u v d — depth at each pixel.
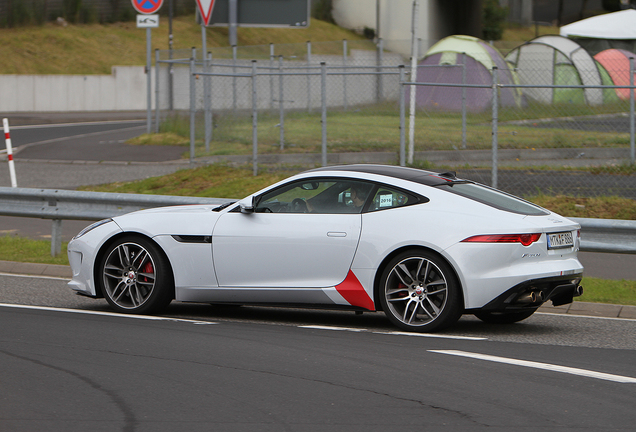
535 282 13.82
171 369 11.57
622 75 62.94
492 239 13.79
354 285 14.62
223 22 61.06
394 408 9.77
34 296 18.09
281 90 39.38
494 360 12.29
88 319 15.33
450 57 55.94
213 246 15.49
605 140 39.16
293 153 38.34
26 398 10.10
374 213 14.67
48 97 94.50
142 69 98.69
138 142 50.44
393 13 89.25
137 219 16.09
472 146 38.88
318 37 117.81
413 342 13.61
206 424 9.12
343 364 11.93
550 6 123.88
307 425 9.11
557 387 10.76
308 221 15.02
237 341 13.53
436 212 14.27
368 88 63.62
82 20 118.31
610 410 9.74
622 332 15.13
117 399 10.08
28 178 38.59
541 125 46.09
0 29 111.25
